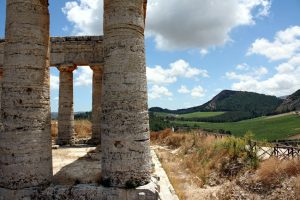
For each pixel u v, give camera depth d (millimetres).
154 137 34188
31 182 9375
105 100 9734
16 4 9648
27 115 9484
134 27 9750
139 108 9625
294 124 55156
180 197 12531
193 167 20875
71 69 20297
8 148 9391
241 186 15461
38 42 9844
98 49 20047
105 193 9188
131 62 9609
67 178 10562
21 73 9523
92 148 18203
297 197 12586
